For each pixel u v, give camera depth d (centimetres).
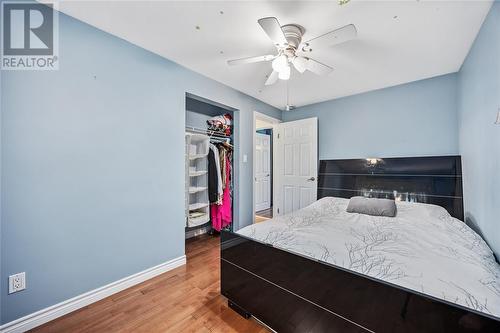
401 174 268
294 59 179
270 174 564
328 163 333
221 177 322
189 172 295
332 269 111
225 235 170
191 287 191
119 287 183
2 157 131
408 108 272
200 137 299
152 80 208
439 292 87
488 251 134
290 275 128
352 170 308
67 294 157
